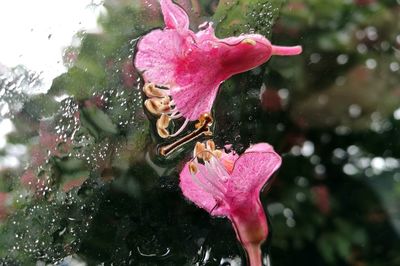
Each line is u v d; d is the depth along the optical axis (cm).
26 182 15
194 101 14
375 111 26
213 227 15
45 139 15
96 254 15
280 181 25
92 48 16
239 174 14
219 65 14
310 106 24
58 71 16
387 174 26
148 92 14
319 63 24
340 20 25
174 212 16
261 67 18
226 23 16
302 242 25
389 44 26
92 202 15
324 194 25
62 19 16
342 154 26
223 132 16
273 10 18
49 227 15
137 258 16
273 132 22
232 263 15
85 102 15
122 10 16
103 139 15
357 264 25
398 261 25
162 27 14
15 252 15
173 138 15
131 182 15
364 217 26
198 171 14
